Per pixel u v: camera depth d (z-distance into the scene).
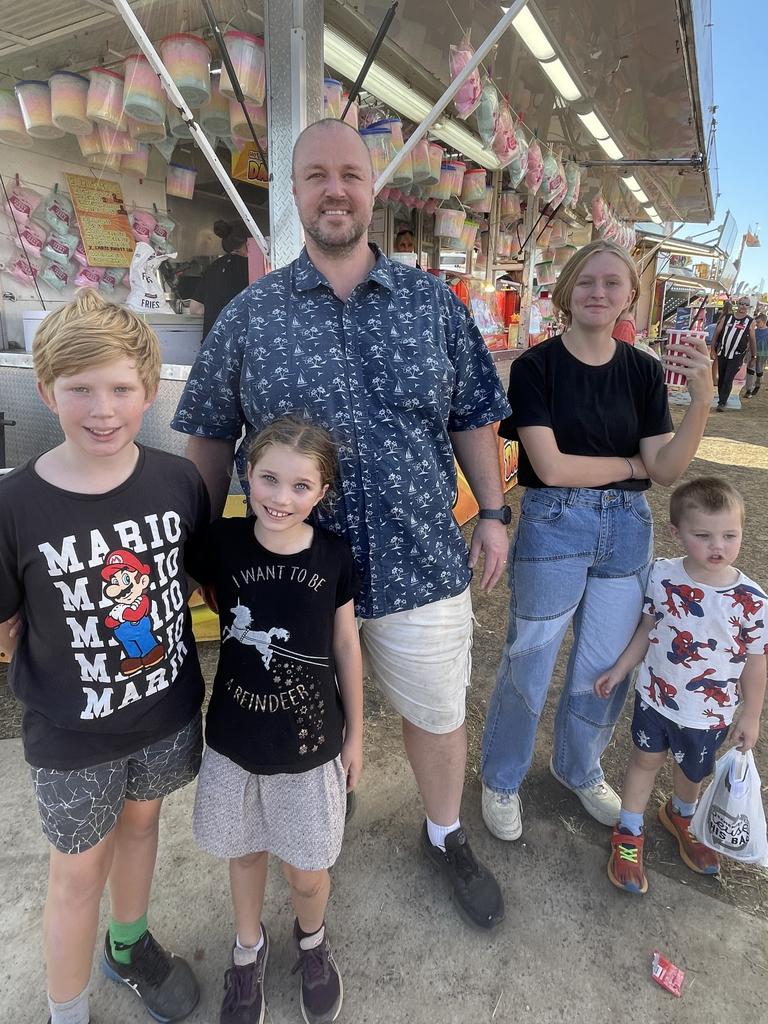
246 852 1.40
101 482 1.18
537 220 6.65
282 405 1.41
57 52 3.44
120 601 1.19
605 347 1.77
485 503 1.69
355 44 3.16
